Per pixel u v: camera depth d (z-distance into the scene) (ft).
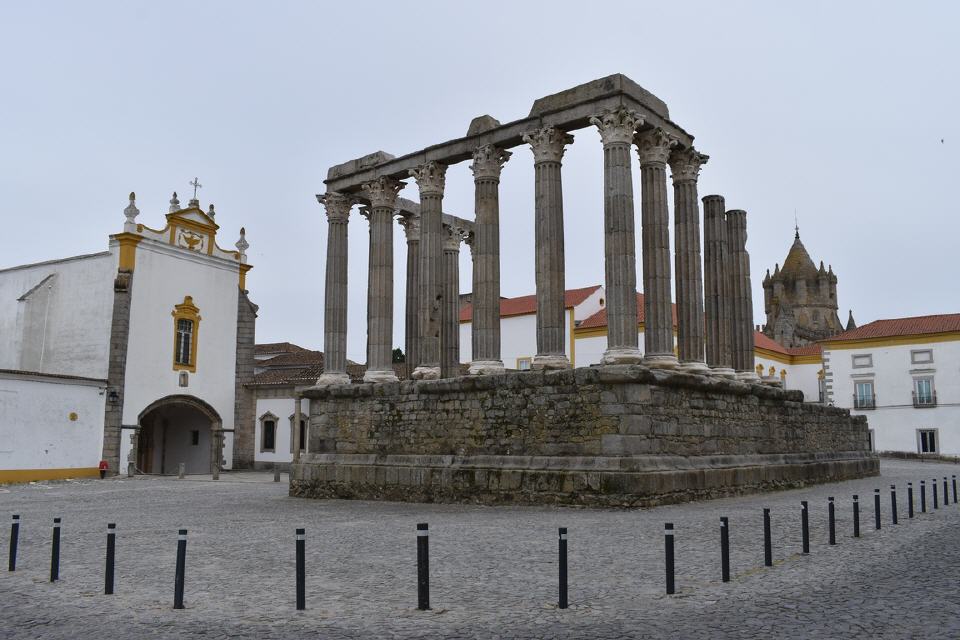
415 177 96.78
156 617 32.35
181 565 33.99
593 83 81.46
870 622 29.45
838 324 393.70
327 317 104.27
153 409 160.66
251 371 180.34
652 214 82.53
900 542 49.08
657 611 31.53
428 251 94.58
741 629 28.63
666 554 34.94
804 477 100.78
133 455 153.58
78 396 145.89
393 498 87.40
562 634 28.40
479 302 87.71
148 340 158.71
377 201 101.45
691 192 89.97
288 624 30.66
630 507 69.05
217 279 175.73
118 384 151.43
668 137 84.53
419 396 88.43
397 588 36.91
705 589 35.45
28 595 37.27
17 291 169.48
